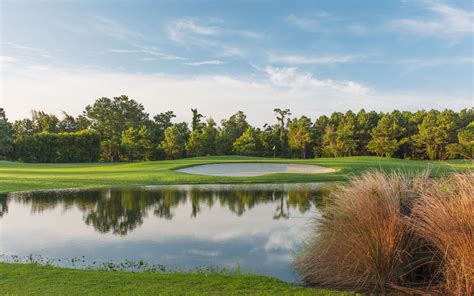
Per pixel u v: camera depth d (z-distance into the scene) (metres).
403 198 6.36
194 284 5.74
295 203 15.45
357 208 6.34
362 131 68.88
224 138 65.94
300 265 6.96
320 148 71.06
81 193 18.61
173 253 8.38
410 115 73.19
